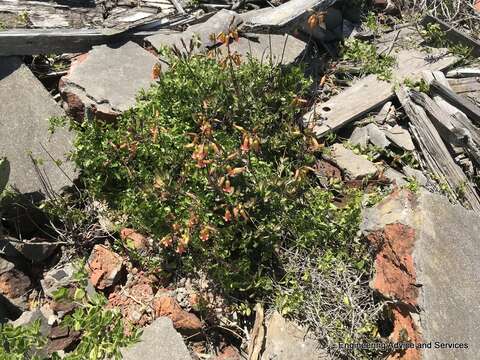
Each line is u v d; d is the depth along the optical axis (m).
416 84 1.96
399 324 1.25
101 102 1.64
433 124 1.83
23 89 1.64
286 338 1.29
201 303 1.34
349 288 1.35
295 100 1.57
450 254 1.25
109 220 1.52
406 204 1.29
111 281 1.41
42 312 1.39
